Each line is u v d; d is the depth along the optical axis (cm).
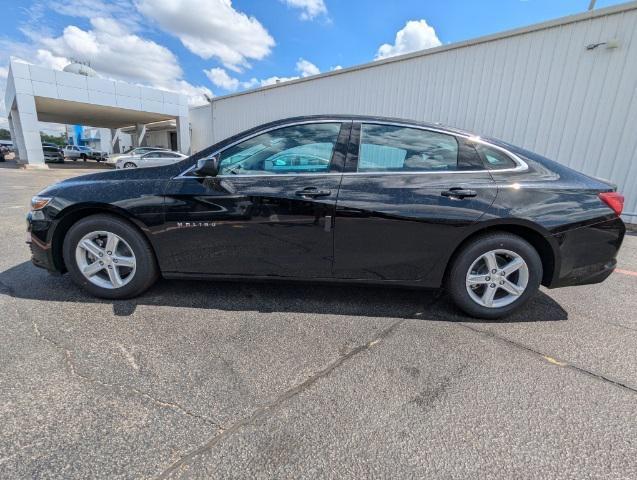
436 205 255
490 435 164
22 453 146
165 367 206
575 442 161
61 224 282
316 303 298
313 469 144
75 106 2027
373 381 200
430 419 172
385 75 910
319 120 274
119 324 252
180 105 2162
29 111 1825
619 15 575
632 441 162
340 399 185
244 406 178
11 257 390
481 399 187
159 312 272
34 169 1884
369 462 148
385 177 260
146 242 279
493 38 713
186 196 266
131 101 2023
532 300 318
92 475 138
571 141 652
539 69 669
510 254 265
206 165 254
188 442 155
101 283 287
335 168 264
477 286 277
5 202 775
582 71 624
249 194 262
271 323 262
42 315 262
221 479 138
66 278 331
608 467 148
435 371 210
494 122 739
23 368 200
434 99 826
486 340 247
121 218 277
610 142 614
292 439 158
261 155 271
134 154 1994
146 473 139
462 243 265
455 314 285
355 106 990
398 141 268
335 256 267
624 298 327
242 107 1352
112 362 209
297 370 208
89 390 184
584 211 256
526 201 255
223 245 271
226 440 157
